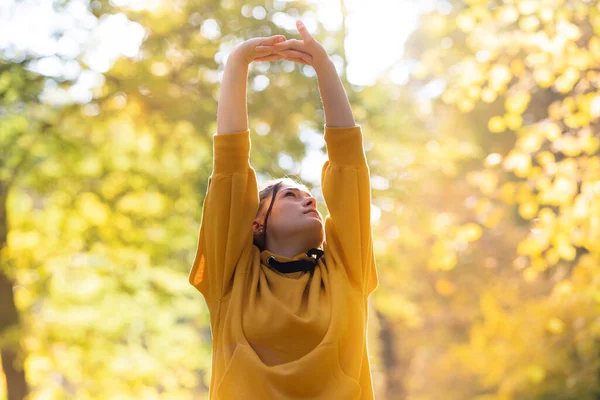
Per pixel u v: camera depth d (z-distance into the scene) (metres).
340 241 3.16
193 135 13.18
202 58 12.79
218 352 3.04
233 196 3.10
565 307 10.02
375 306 16.05
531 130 8.23
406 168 14.10
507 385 13.25
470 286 17.09
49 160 13.74
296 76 12.92
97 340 14.74
